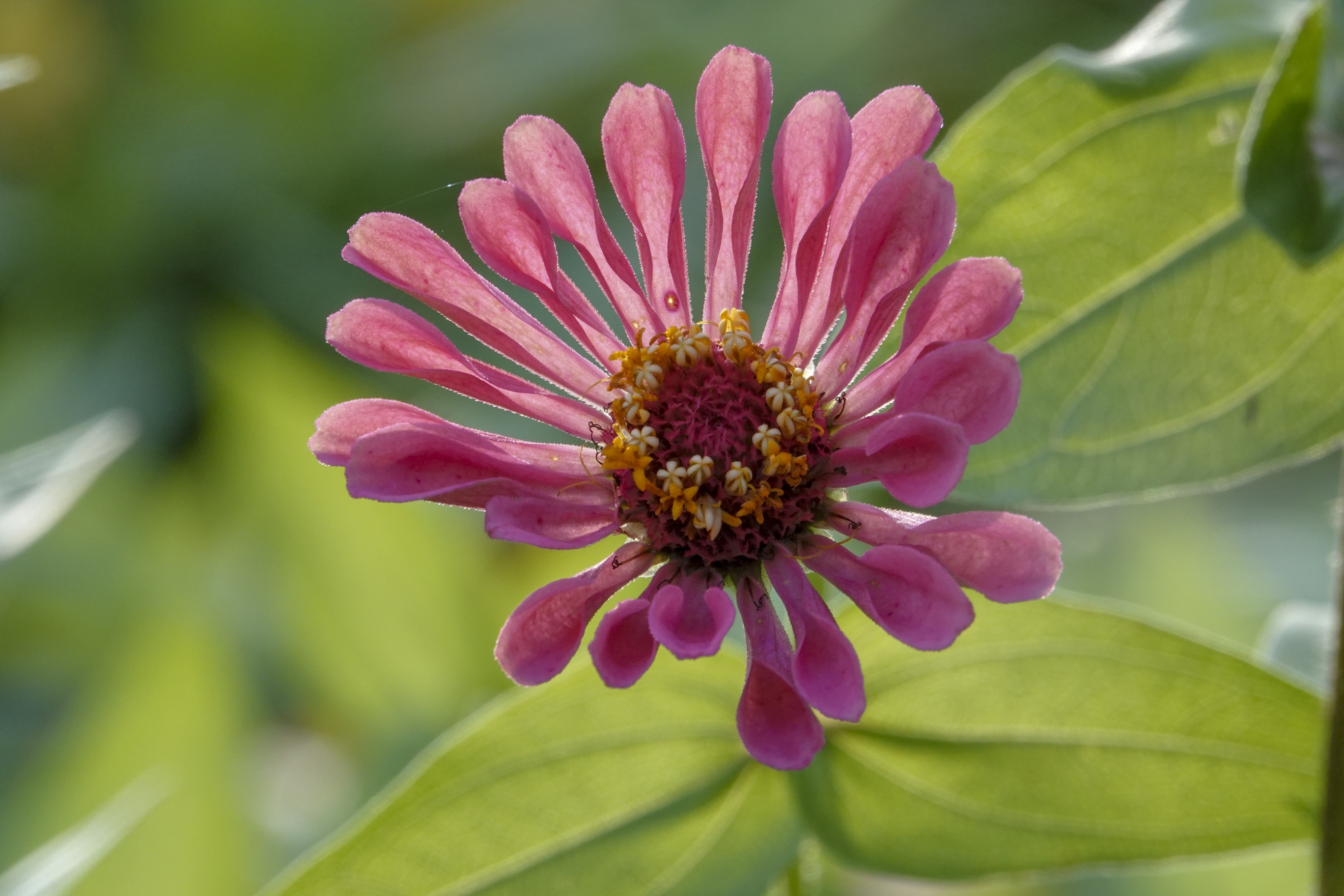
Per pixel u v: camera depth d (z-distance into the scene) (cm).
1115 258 42
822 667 38
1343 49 40
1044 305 42
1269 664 42
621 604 38
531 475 39
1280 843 41
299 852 51
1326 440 42
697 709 41
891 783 41
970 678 41
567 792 41
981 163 42
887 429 37
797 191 39
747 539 39
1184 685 40
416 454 38
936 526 38
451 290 39
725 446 39
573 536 39
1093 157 42
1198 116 42
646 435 40
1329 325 42
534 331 40
